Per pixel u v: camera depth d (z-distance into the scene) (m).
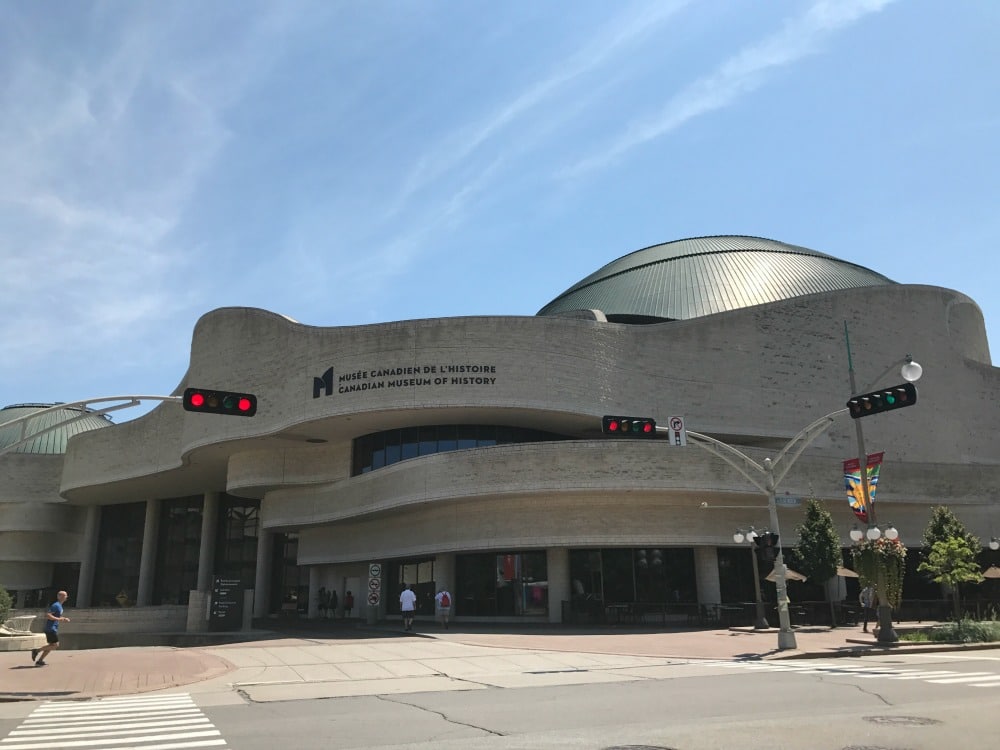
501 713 12.41
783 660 21.31
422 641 28.16
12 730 11.71
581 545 36.06
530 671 19.25
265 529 48.97
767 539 24.09
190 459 50.47
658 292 52.62
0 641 26.45
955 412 50.25
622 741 9.70
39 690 16.47
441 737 10.28
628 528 36.22
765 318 45.22
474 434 41.66
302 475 46.03
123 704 14.80
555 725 11.09
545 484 35.00
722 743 9.41
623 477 35.12
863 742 9.32
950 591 38.31
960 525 33.31
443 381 38.78
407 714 12.55
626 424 23.81
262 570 51.56
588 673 18.53
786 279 53.16
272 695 15.77
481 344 39.22
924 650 23.61
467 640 27.88
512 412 39.41
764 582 38.84
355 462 44.78
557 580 36.84
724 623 34.31
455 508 38.19
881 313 48.69
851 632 29.98
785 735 9.86
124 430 59.28
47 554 68.38
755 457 37.66
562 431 43.47
